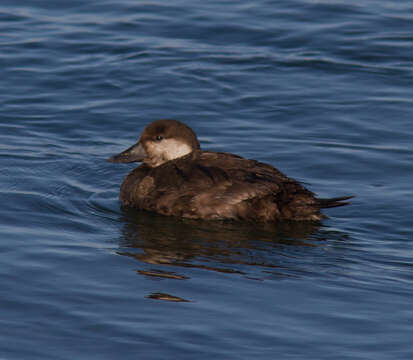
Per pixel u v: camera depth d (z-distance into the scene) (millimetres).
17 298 8266
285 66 16984
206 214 10781
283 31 18516
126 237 10211
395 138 13969
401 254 9789
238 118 14836
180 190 10969
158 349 7375
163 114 15000
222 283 8773
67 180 12336
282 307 8227
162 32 18484
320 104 15352
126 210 11320
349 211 11219
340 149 13523
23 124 14414
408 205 11406
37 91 15773
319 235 10336
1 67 16641
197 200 10812
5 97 15469
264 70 16812
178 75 16500
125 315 7988
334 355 7359
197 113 15039
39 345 7398
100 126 14523
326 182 12352
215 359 7234
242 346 7473
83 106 15250
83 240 10023
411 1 20188
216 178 10789
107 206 11453
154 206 11156
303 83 16297
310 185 12234
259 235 10297
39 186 11961
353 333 7750
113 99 15578
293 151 13461
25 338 7504
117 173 12844
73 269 9047
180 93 15805
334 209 11273
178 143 11898
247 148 13586
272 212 10500
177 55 17375
